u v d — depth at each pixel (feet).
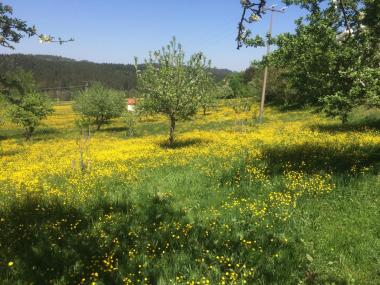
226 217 32.71
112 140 124.16
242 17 9.43
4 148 123.54
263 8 9.30
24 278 23.20
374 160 45.52
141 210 36.73
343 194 35.29
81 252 27.17
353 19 31.60
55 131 187.32
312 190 37.24
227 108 203.21
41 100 153.38
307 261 24.61
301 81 42.63
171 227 31.22
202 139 92.07
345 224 29.22
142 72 86.58
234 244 27.07
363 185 36.42
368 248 25.17
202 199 39.17
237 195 39.47
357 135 67.92
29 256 26.43
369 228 28.17
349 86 39.14
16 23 15.20
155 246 27.20
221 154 63.82
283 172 44.68
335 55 37.50
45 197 43.47
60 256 26.40
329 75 39.65
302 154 53.93
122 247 27.76
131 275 22.94
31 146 125.39
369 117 89.76
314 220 30.48
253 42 41.70
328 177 40.11
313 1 35.45
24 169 70.79
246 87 254.06
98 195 42.98
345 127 83.82
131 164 63.82
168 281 22.47
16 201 41.93
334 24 35.68
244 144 73.20
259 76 193.77
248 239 27.94
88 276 23.61
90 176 55.47
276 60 42.42
